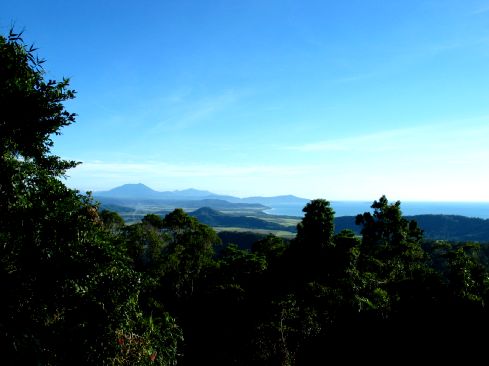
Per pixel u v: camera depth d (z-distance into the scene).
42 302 7.71
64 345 7.83
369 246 36.31
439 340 18.17
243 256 32.50
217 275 34.19
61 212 8.25
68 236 8.13
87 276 8.09
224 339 22.91
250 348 20.67
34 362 7.33
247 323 23.61
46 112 8.58
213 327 25.53
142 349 8.96
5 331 7.24
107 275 8.54
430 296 20.47
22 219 7.61
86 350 8.00
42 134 8.93
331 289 23.98
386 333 19.98
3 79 8.05
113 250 8.91
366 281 25.77
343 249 25.77
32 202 7.86
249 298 26.50
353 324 21.31
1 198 7.43
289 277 25.84
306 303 23.11
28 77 8.50
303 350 19.91
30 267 7.62
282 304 22.50
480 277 21.03
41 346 7.55
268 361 19.50
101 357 8.15
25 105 8.10
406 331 19.55
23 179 7.76
